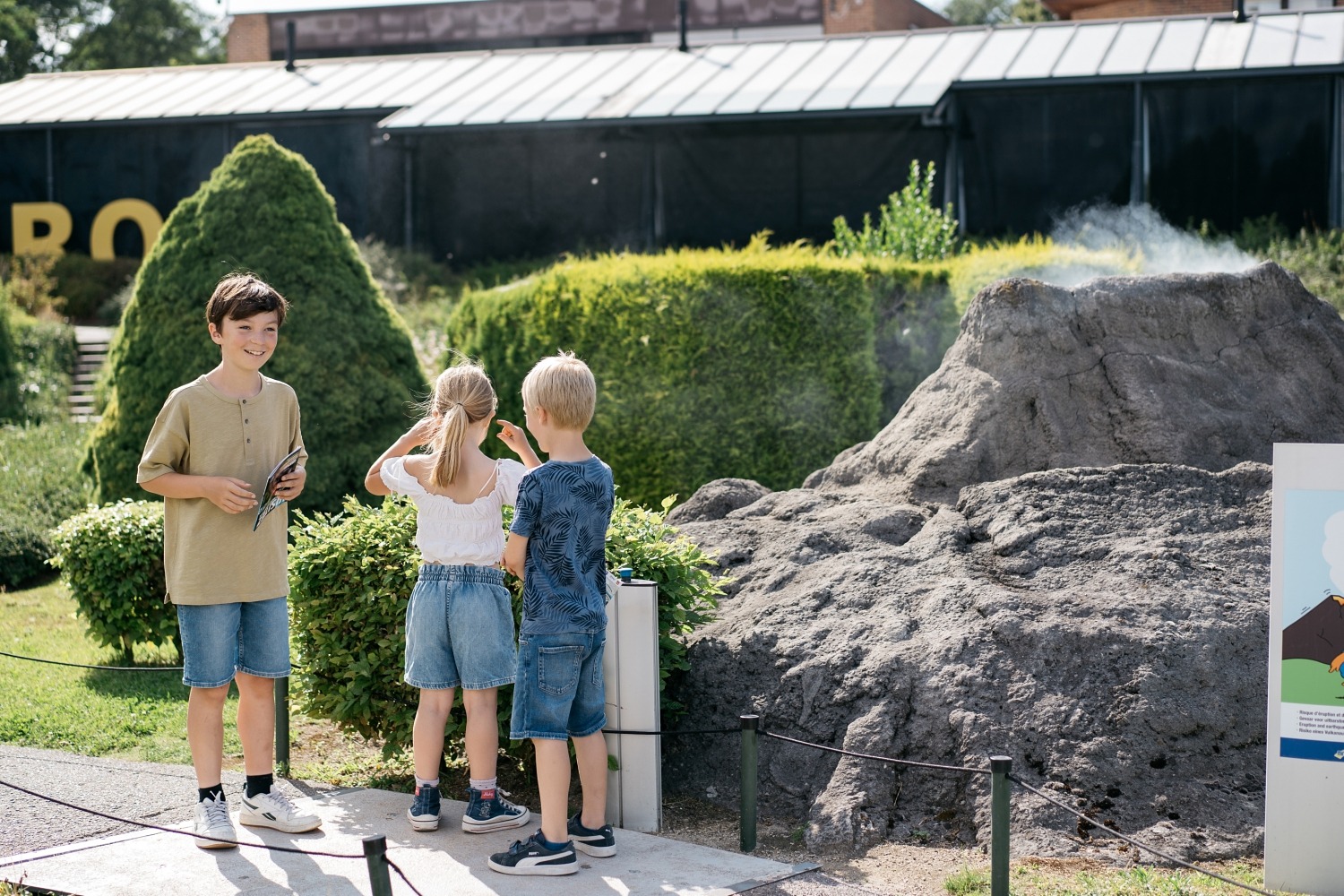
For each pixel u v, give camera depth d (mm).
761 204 23281
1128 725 5074
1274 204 20578
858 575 6094
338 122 25656
